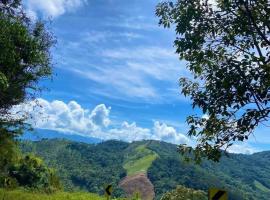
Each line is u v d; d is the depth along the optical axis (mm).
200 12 11367
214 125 11414
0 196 35219
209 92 11141
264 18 11227
